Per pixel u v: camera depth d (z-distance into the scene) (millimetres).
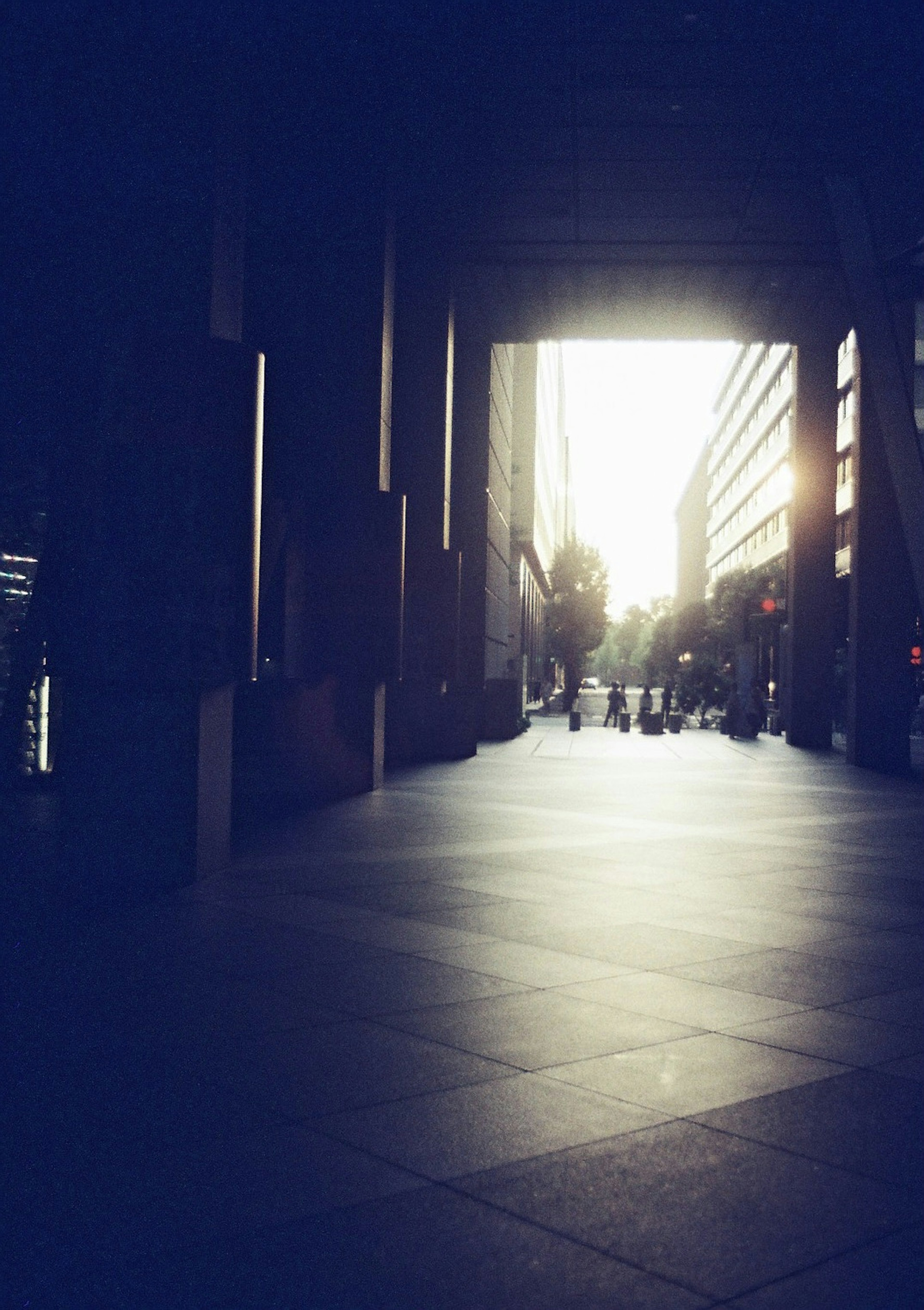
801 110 18469
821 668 34781
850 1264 3451
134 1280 3285
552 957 7531
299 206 18469
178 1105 4719
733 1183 4023
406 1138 4395
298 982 6773
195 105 9844
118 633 9594
